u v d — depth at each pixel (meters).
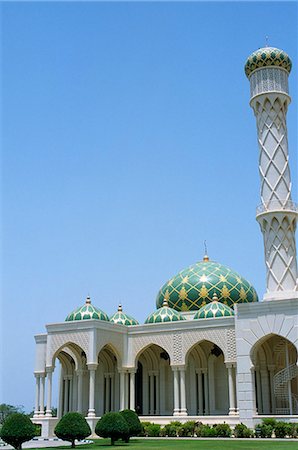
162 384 52.41
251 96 47.78
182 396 46.94
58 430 33.47
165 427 43.62
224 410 49.47
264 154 46.19
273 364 49.16
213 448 30.25
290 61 48.09
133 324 54.69
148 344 49.72
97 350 47.03
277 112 46.56
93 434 44.44
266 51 47.25
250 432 39.84
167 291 56.69
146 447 32.12
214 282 54.91
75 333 47.94
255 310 42.91
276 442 34.53
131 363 50.00
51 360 48.69
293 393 47.28
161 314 51.09
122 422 35.78
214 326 46.88
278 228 44.34
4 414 104.75
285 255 43.88
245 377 42.22
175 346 48.22
